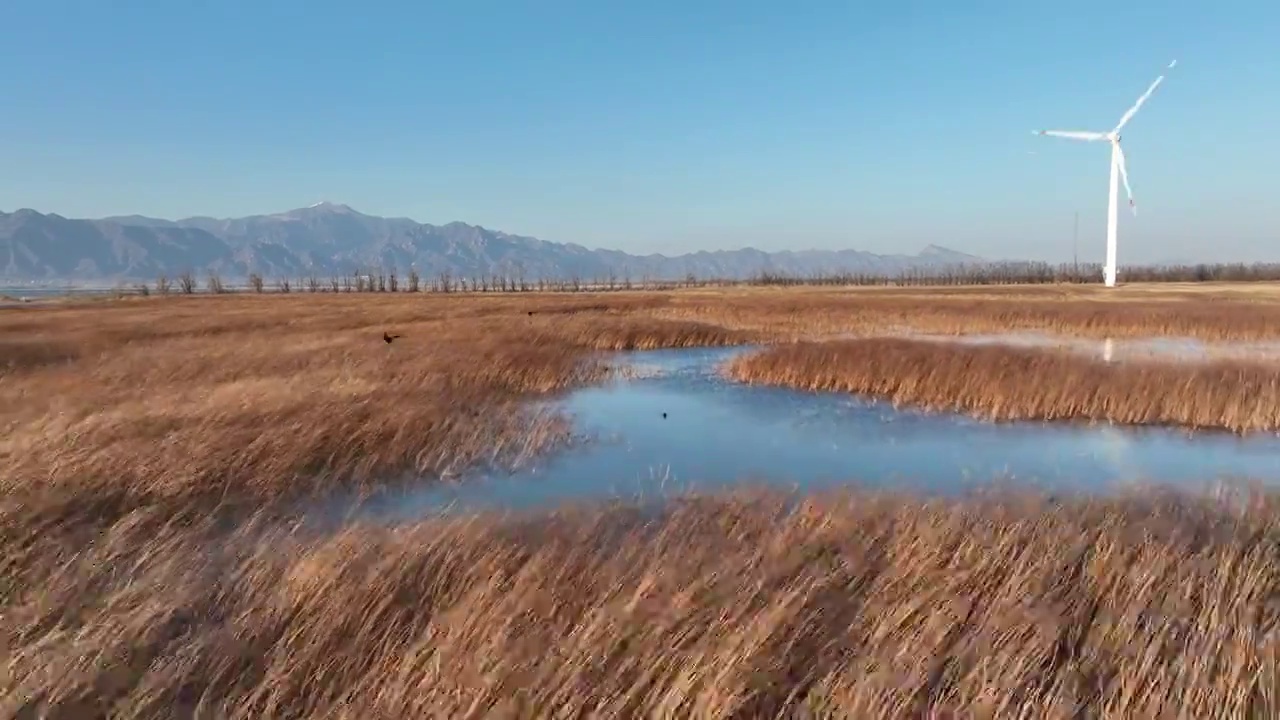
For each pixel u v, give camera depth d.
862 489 11.50
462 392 19.14
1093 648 6.11
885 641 6.23
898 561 7.77
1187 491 11.44
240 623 6.64
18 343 27.02
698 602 6.82
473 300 74.50
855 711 5.27
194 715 5.45
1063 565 7.68
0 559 8.10
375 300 77.25
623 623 6.37
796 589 7.00
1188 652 5.88
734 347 34.09
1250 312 39.41
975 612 6.69
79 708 5.49
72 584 7.46
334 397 16.67
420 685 5.62
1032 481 12.55
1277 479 13.08
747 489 11.31
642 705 5.41
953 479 13.03
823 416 19.02
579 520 9.62
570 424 17.00
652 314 50.72
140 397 17.11
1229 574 7.33
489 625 6.39
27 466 11.00
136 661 6.10
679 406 20.25
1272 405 17.95
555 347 27.86
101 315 48.56
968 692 5.51
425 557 7.84
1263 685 5.38
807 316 46.97
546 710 5.33
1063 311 42.38
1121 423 18.16
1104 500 10.60
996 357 22.80
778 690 5.62
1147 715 5.18
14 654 6.08
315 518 10.44
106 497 10.24
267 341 29.25
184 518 9.88
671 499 10.81
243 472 11.64
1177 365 21.27
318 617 6.68
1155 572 7.31
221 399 16.19
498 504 11.06
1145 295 65.94
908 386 21.52
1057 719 5.19
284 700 5.64
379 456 13.22
